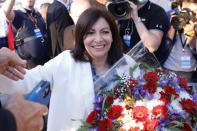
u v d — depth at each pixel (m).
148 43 1.76
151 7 2.54
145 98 1.39
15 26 3.43
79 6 2.58
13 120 0.72
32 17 3.47
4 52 1.41
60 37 3.10
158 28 2.48
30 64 3.55
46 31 3.51
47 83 1.25
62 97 1.58
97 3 2.56
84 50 1.71
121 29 2.57
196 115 1.38
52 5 3.21
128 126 1.31
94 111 1.39
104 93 1.44
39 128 0.87
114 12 2.44
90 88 1.54
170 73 1.58
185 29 2.53
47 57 3.57
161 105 1.34
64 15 3.10
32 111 0.84
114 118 1.33
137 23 2.44
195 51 2.59
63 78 1.61
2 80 1.48
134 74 1.53
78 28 1.67
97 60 1.71
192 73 2.59
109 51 1.78
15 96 0.87
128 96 1.38
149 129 1.27
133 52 1.67
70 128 1.55
